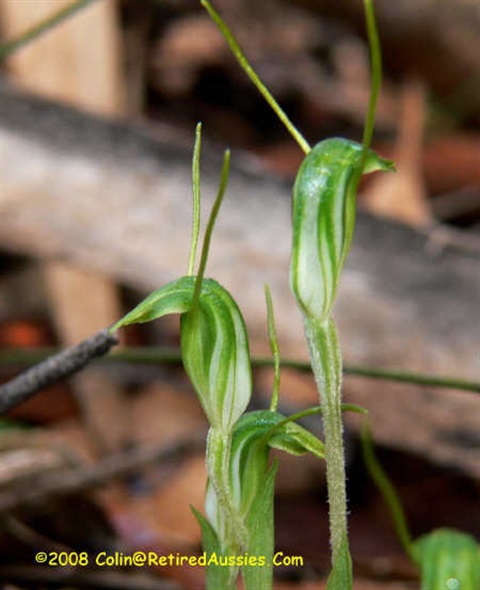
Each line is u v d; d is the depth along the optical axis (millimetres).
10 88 276
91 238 269
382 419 249
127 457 254
